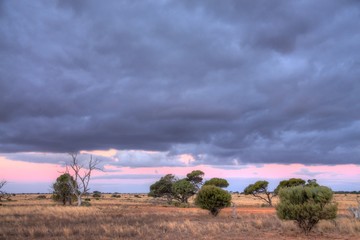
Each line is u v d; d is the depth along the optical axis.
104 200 79.44
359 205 28.61
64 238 18.17
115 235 19.20
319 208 19.19
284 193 20.92
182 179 62.00
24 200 77.44
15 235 19.38
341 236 18.86
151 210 41.69
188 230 21.36
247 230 21.30
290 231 20.73
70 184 52.25
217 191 33.97
